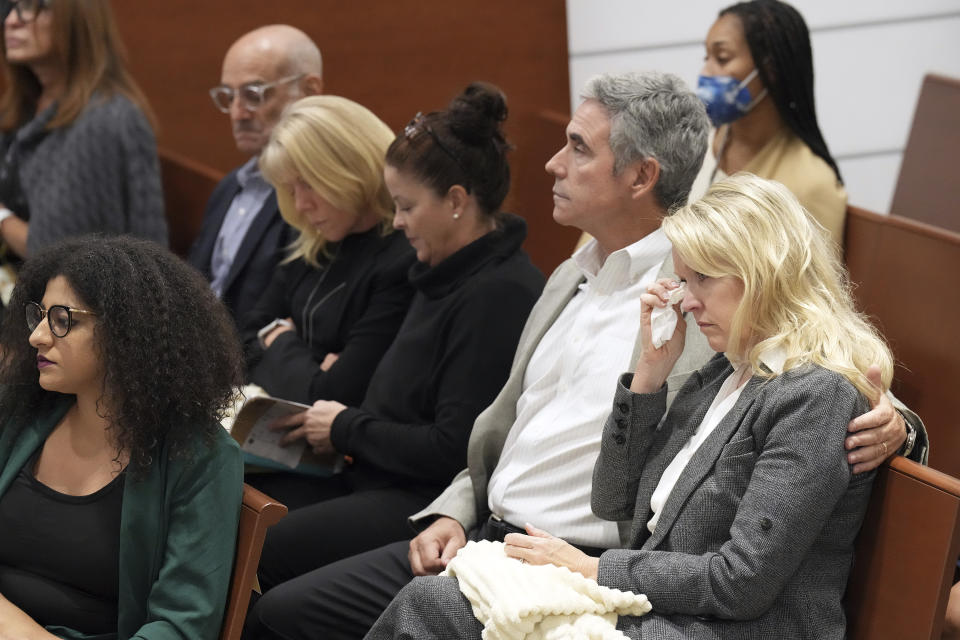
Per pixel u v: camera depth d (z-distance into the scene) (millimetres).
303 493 5453
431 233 5090
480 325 4906
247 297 6688
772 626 3449
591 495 4082
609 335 4367
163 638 3770
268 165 5664
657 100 4359
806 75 6324
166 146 8680
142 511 3867
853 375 3445
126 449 3959
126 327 3865
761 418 3469
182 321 3957
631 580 3545
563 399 4426
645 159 4352
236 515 3965
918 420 3662
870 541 3604
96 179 7086
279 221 6699
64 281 3932
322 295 5906
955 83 8023
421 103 9086
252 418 5215
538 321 4754
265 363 5938
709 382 3930
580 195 4445
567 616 3514
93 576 3943
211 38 8617
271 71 6949
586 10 9641
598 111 4410
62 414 4145
